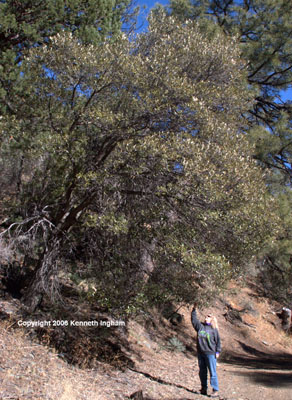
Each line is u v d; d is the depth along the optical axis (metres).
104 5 11.23
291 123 13.21
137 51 8.74
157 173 6.81
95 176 7.12
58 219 8.41
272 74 13.76
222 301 17.27
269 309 18.86
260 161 11.68
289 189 11.77
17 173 9.54
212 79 8.70
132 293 7.71
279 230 8.02
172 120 7.46
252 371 10.20
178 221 7.05
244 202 6.90
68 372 6.79
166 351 11.13
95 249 8.23
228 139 7.46
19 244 8.40
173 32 8.93
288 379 8.73
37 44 10.74
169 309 13.62
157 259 7.53
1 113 8.67
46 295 9.42
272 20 13.19
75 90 8.09
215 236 7.16
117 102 8.05
